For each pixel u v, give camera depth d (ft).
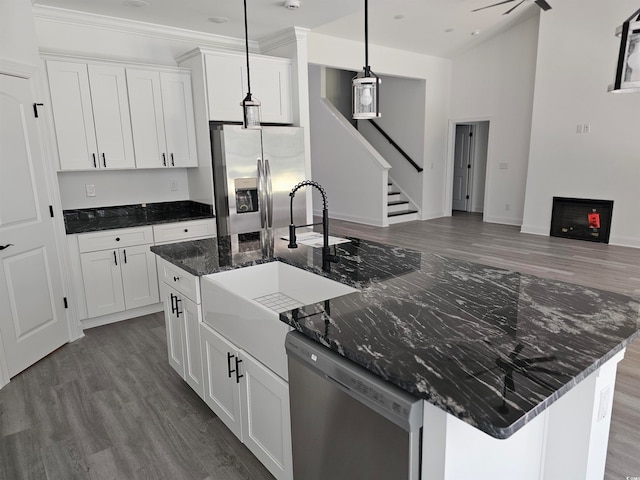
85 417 7.95
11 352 9.32
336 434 4.48
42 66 10.56
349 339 4.33
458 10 19.27
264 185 13.89
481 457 3.91
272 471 5.97
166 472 6.54
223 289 6.57
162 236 12.91
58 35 12.30
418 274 6.61
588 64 20.35
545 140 22.30
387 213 26.63
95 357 10.33
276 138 14.19
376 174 25.53
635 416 7.63
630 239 20.07
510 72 24.72
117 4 11.88
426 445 3.60
